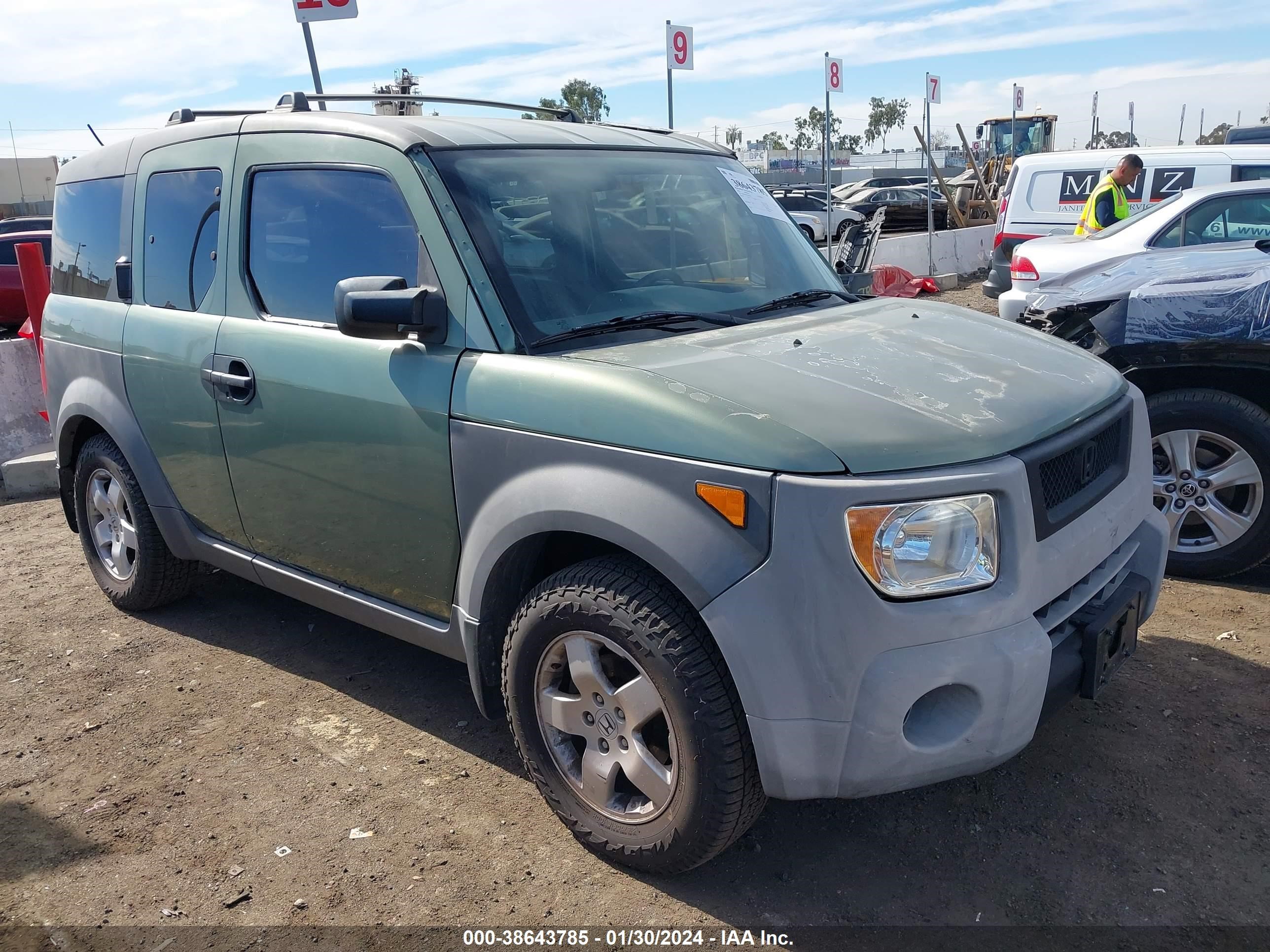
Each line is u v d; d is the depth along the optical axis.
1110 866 2.68
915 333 3.10
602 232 3.20
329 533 3.34
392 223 3.09
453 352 2.87
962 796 3.02
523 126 3.46
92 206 4.38
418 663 4.04
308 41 6.24
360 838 2.92
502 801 3.08
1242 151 10.55
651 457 2.41
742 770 2.40
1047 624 2.49
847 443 2.27
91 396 4.21
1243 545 4.26
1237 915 2.48
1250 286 4.11
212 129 3.75
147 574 4.36
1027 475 2.38
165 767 3.34
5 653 4.28
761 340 2.89
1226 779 3.03
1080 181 11.61
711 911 2.57
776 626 2.25
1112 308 4.40
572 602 2.58
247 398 3.44
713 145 4.11
